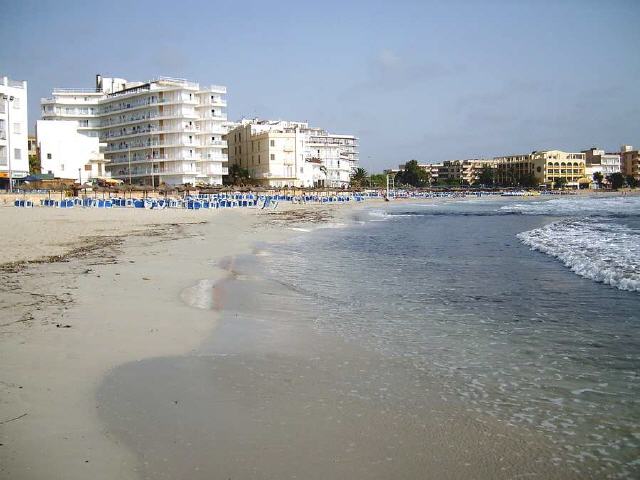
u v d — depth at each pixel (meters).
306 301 10.91
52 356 6.66
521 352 7.39
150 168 91.75
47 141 80.50
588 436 4.83
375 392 5.84
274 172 104.62
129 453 4.36
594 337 8.14
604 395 5.81
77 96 102.50
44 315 8.63
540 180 186.62
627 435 4.86
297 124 147.62
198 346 7.45
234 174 102.00
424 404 5.52
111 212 43.16
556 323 9.03
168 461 4.25
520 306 10.39
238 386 5.95
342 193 109.75
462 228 35.22
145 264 15.06
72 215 38.09
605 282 12.97
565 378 6.35
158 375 6.21
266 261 17.17
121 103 97.19
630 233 26.98
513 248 21.28
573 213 57.25
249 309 10.01
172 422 4.96
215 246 20.77
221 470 4.13
